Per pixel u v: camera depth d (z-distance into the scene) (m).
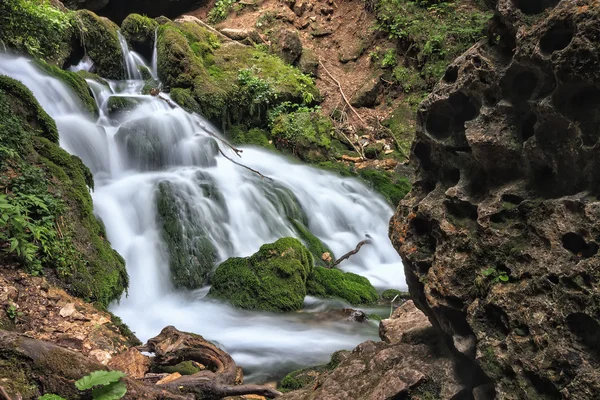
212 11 16.36
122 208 7.93
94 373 2.85
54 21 10.11
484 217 2.48
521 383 2.20
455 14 14.41
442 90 2.80
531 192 2.41
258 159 11.38
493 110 2.51
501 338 2.36
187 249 7.70
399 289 7.91
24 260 4.98
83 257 5.66
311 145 12.19
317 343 5.53
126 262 7.13
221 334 5.80
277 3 16.19
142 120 9.88
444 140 2.81
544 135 2.29
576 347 2.03
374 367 2.88
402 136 13.23
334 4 16.02
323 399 2.76
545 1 2.39
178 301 6.92
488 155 2.51
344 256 8.81
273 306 6.60
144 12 16.33
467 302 2.55
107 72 11.99
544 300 2.16
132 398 3.25
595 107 2.09
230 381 4.06
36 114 6.82
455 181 2.85
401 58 14.70
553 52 2.15
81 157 8.62
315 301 6.98
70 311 4.77
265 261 7.01
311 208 10.01
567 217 2.18
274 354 5.23
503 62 2.53
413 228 2.99
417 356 2.85
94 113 9.95
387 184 11.46
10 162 5.73
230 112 12.21
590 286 2.01
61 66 10.67
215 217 8.41
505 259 2.39
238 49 13.93
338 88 14.36
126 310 6.24
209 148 10.19
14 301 4.56
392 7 15.06
